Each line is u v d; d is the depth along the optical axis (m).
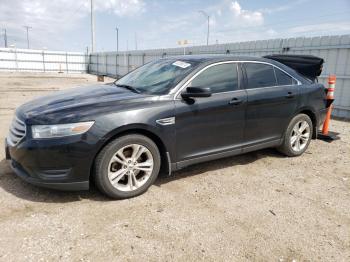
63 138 2.92
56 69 39.62
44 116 3.03
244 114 4.07
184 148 3.63
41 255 2.35
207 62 3.88
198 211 3.14
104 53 35.06
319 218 3.11
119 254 2.41
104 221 2.86
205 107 3.68
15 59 36.88
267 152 5.19
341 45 9.12
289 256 2.49
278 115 4.48
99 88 4.05
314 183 3.98
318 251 2.57
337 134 6.41
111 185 3.19
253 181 3.97
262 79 4.35
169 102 3.45
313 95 4.93
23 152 2.97
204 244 2.59
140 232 2.72
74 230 2.70
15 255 2.34
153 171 3.46
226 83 3.96
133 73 4.59
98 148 3.04
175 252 2.47
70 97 3.56
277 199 3.49
